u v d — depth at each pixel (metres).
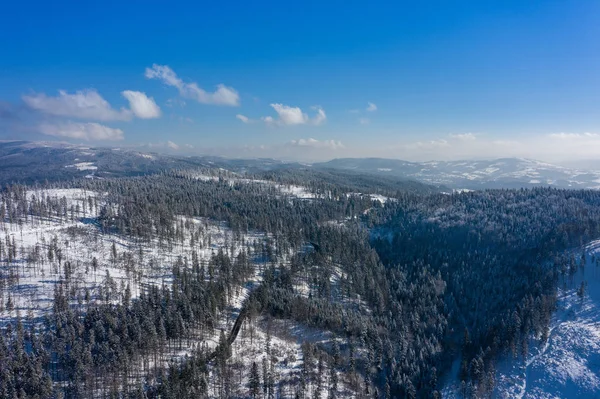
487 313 170.62
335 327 151.12
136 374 111.56
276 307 157.75
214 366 118.81
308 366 124.81
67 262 152.25
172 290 147.88
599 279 172.50
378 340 143.62
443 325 166.12
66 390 100.88
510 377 131.12
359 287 186.62
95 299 138.12
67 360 104.94
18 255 167.12
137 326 116.88
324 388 118.69
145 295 146.00
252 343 133.12
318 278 187.88
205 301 141.50
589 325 146.62
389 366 137.25
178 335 124.62
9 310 127.81
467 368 135.38
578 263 187.00
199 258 199.38
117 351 109.38
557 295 166.50
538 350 138.50
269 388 110.56
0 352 101.50
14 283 144.75
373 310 174.88
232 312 153.38
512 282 186.75
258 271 197.50
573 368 127.19
